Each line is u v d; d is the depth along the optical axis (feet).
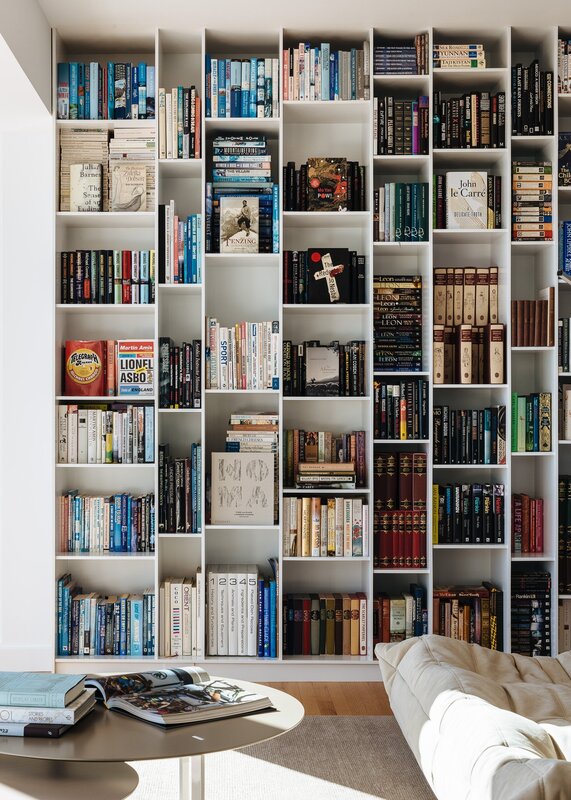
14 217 14.12
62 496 13.79
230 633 13.57
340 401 14.64
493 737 6.91
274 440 13.75
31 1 12.31
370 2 12.64
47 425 14.07
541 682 9.61
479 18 13.21
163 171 14.15
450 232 13.69
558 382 14.19
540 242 13.61
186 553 14.55
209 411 14.55
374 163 13.94
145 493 14.56
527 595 13.71
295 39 13.96
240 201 13.66
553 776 5.76
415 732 8.57
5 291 14.08
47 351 14.12
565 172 13.80
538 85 13.61
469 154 13.83
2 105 13.20
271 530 14.58
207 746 6.79
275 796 9.18
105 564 14.55
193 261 13.69
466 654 10.04
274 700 8.01
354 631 13.67
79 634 13.56
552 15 13.14
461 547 13.57
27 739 6.98
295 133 14.62
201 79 14.56
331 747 10.68
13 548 14.02
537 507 13.97
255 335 13.67
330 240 14.60
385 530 13.71
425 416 13.70
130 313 14.48
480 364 13.99
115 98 13.75
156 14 13.01
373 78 13.65
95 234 14.57
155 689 8.16
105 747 6.78
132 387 13.75
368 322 13.79
